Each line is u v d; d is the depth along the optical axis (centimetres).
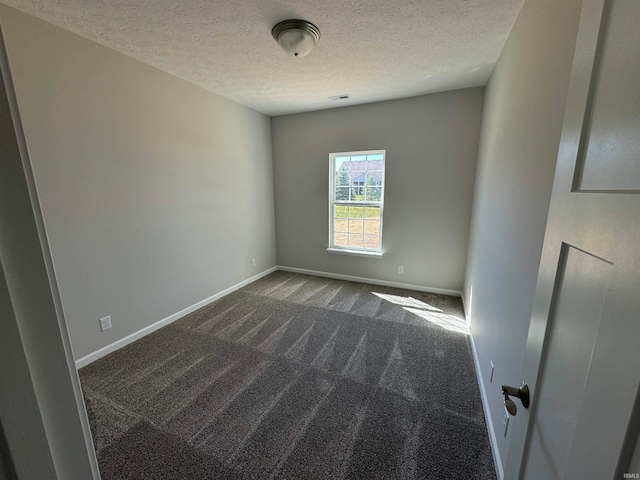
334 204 410
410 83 287
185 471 135
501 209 173
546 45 113
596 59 51
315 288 381
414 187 350
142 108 240
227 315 301
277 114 404
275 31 183
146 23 178
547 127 105
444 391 188
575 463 47
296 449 146
